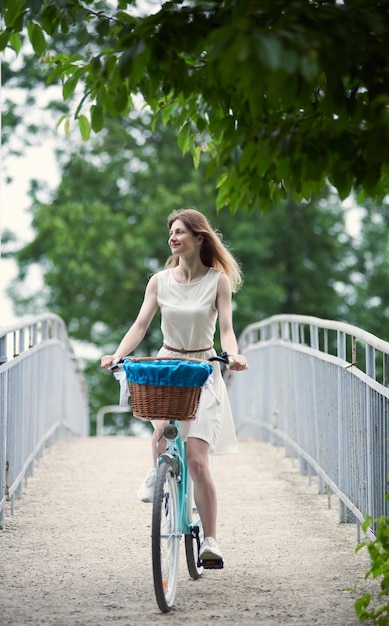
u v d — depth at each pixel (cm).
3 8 812
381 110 689
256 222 4131
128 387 769
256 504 1268
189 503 855
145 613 779
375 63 679
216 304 851
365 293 4481
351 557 974
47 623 753
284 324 1677
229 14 704
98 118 808
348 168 706
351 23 650
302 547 1022
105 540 1053
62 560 963
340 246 4481
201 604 807
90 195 4125
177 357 757
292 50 556
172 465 798
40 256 4344
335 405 1184
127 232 3919
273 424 1800
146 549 1011
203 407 823
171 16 706
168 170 4066
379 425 931
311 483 1430
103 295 4072
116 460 1689
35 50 838
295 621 757
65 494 1336
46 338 1694
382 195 770
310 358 1375
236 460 1684
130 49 696
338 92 686
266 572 915
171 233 850
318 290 4425
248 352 2131
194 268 852
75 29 823
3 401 1093
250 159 713
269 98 707
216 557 816
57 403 1916
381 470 925
